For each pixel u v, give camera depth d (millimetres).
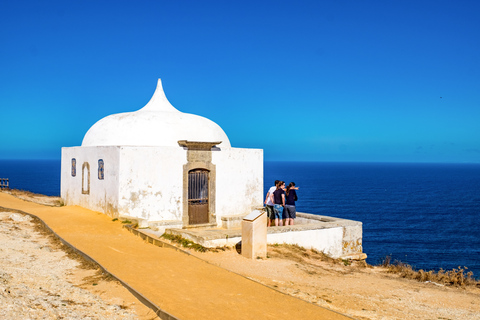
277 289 9477
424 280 13133
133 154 15758
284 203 15898
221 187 17828
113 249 11875
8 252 10664
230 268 10898
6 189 29094
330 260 14188
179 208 16672
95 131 18281
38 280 8781
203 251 12117
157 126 17281
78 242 12336
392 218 66500
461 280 12875
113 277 9352
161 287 9000
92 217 15953
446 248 44688
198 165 17109
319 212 70188
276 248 13586
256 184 19078
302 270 11820
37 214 16156
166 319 7445
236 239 13172
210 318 7535
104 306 7766
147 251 11898
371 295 10266
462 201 94188
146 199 16016
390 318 8438
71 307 7453
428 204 87000
